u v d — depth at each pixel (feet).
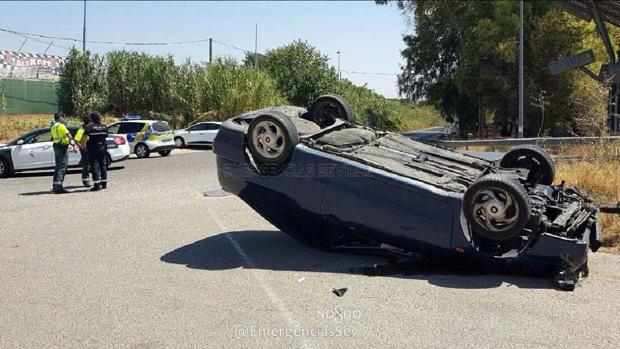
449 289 19.20
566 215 20.99
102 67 130.11
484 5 125.90
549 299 18.11
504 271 20.48
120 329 16.02
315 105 28.09
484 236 19.38
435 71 157.99
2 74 124.77
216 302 18.13
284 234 27.78
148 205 36.06
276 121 21.86
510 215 19.02
